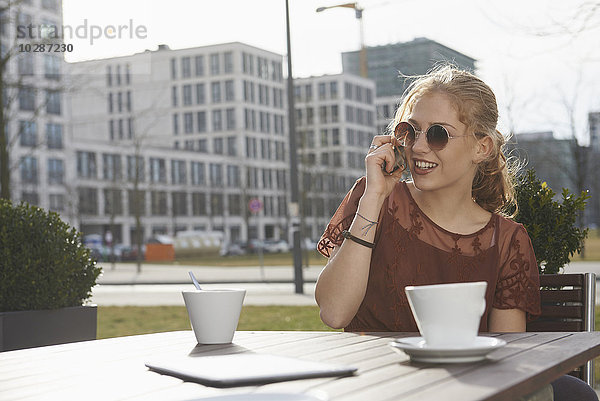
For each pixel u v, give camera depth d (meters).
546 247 3.41
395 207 2.68
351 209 2.73
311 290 20.70
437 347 1.66
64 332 5.91
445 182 2.53
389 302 2.64
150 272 36.28
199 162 84.94
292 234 19.50
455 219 2.64
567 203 3.45
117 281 27.80
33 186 63.41
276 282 24.97
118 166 75.00
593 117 31.11
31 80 28.52
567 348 1.82
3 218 5.95
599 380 5.78
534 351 1.78
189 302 2.19
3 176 12.42
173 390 1.49
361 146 95.06
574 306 2.86
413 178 2.56
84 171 71.50
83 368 1.80
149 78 89.00
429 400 1.28
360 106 95.25
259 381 1.52
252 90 91.12
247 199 75.56
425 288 1.68
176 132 90.38
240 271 33.50
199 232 67.75
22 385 1.60
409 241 2.63
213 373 1.58
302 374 1.54
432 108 2.53
